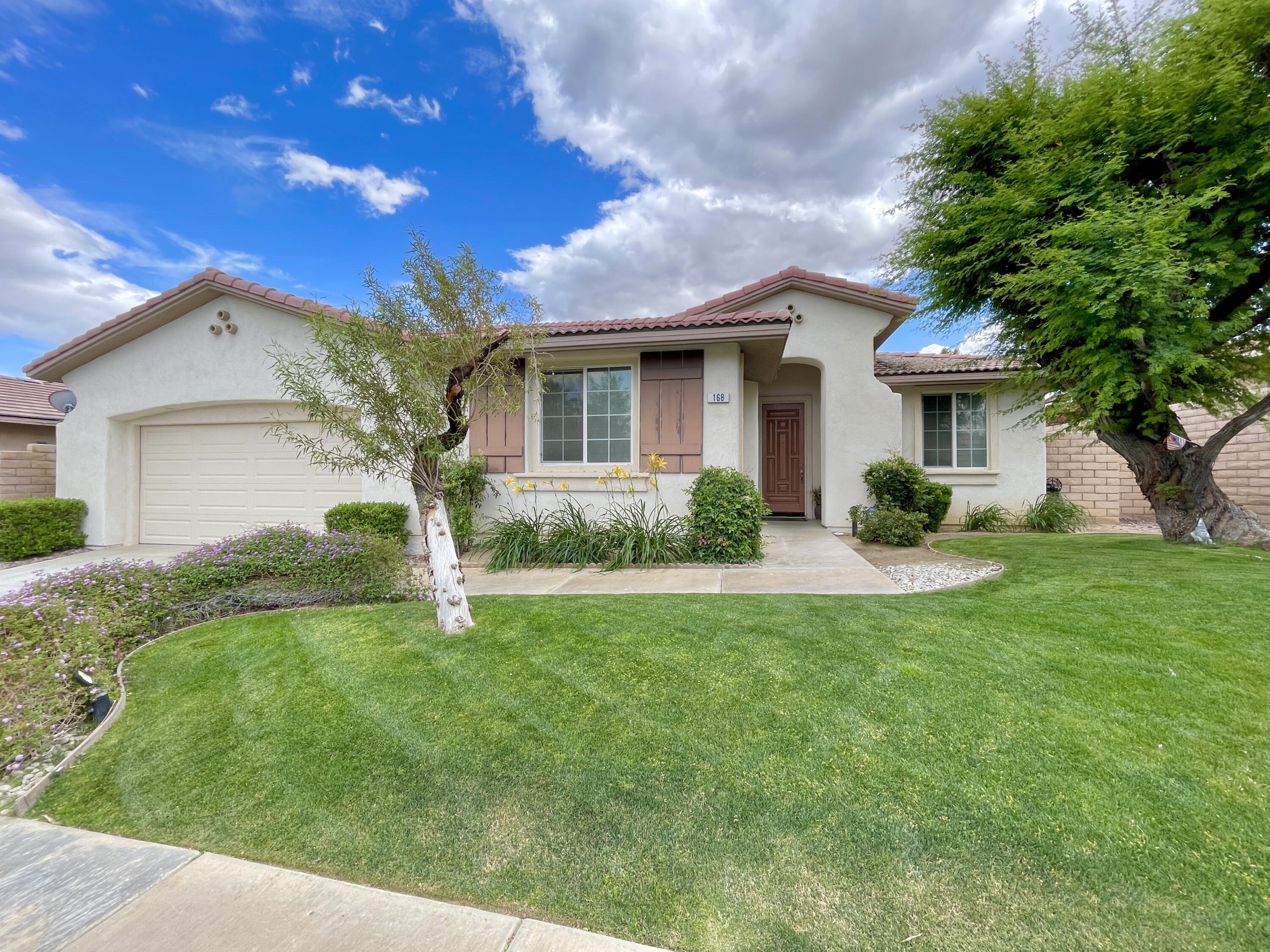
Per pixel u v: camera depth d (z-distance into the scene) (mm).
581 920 1934
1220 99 6539
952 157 8453
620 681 3771
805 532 11664
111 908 2045
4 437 14922
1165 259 6156
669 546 8539
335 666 4242
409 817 2510
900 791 2521
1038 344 8289
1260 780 2496
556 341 8945
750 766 2758
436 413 4762
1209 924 1802
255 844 2391
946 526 12781
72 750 3270
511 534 8828
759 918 1904
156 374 10883
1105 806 2365
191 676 4195
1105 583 5785
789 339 12031
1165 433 8695
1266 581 5562
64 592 5250
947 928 1835
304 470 10688
